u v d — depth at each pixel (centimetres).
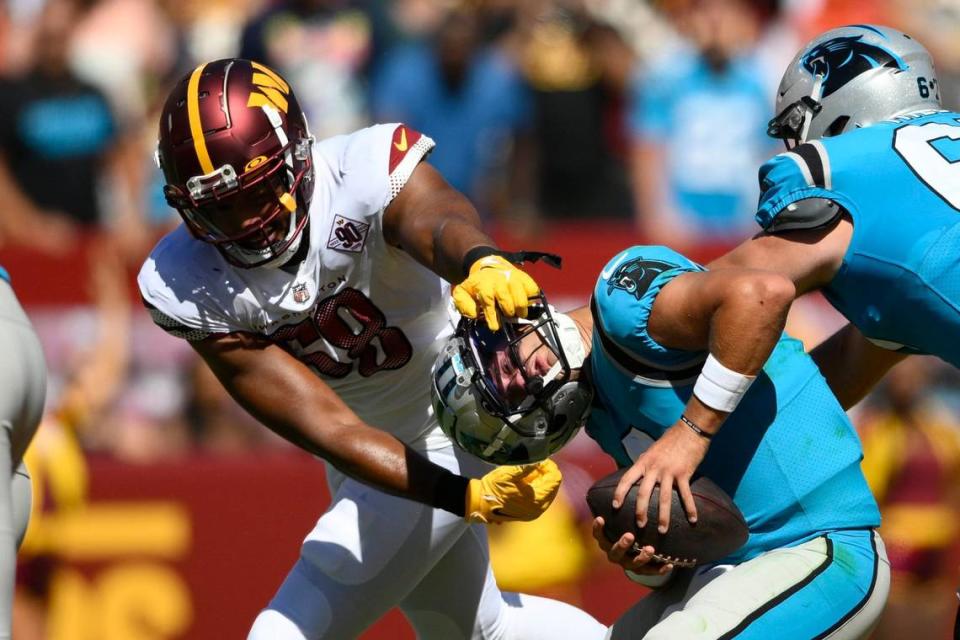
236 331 1288
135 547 2036
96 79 2823
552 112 2852
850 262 1174
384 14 3020
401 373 1394
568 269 2506
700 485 1123
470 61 2827
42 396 1172
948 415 2320
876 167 1173
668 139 2875
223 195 1195
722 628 1091
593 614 1998
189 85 1226
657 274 1122
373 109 2920
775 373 1169
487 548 1499
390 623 2041
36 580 2008
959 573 2100
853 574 1138
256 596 2042
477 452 1175
